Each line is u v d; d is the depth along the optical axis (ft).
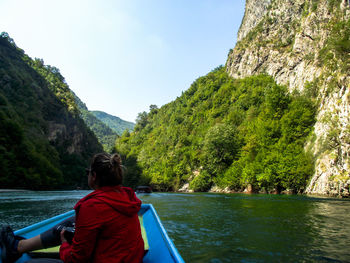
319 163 115.03
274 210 43.04
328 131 118.32
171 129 380.58
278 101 188.75
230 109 295.28
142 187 143.74
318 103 154.92
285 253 16.87
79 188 240.73
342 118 113.60
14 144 174.29
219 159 186.39
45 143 256.73
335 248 18.11
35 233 13.30
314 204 55.57
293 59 242.17
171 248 9.09
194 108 395.96
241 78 346.74
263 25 346.95
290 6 310.65
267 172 133.59
